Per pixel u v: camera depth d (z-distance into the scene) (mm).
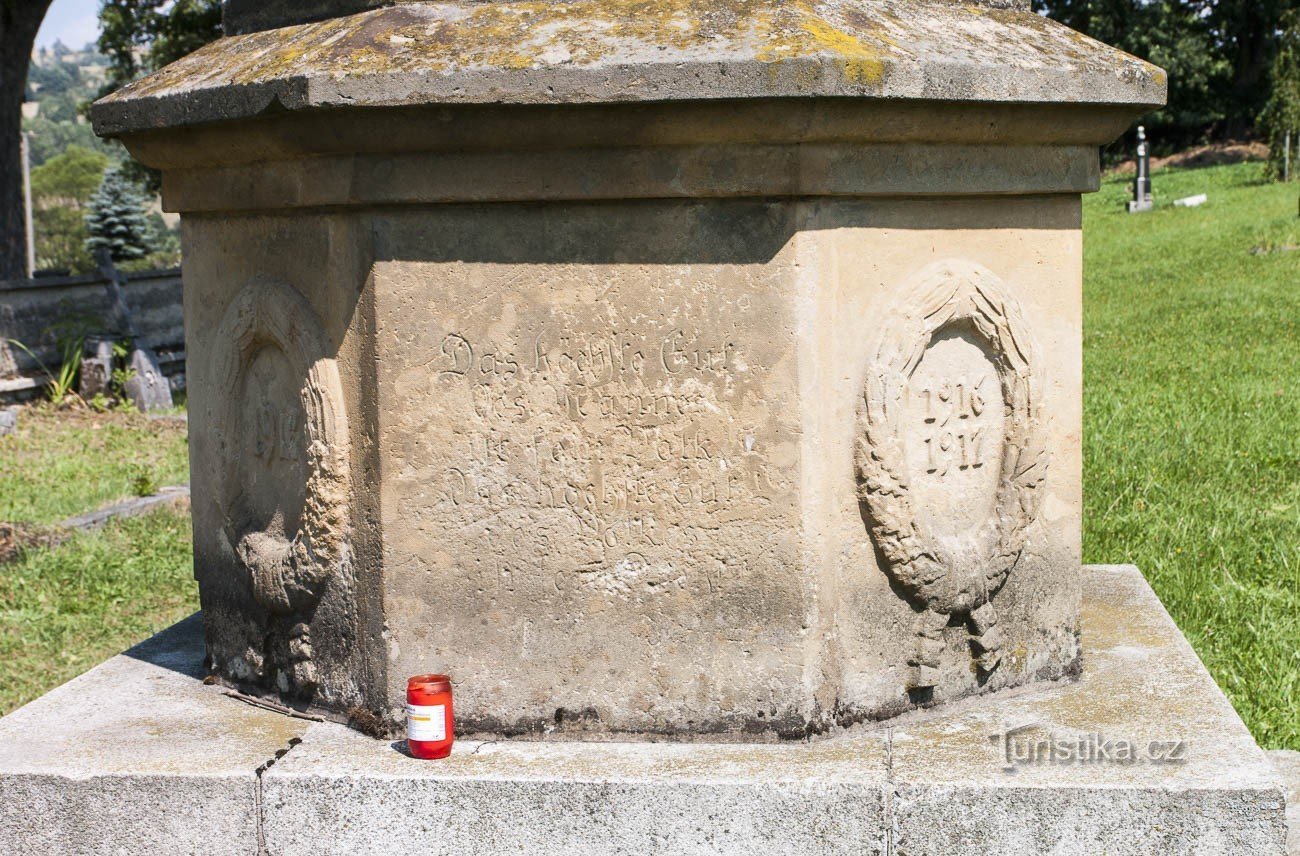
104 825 3232
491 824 3133
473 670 3408
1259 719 4629
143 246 33875
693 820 3092
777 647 3312
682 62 2963
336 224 3387
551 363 3318
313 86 3045
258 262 3637
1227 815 3018
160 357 14078
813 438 3271
